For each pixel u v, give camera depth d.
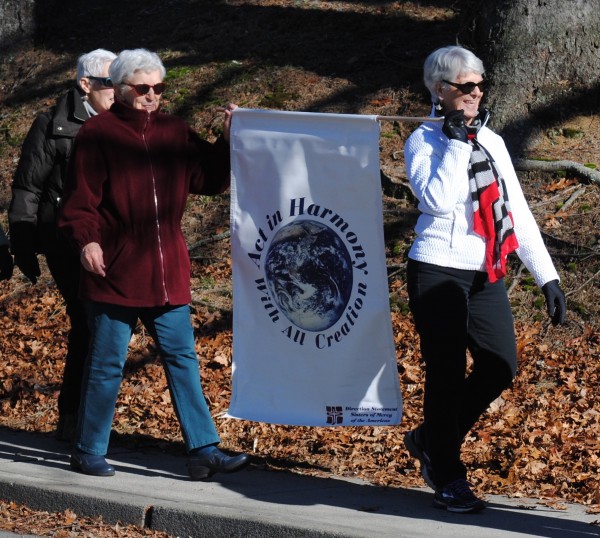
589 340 20.17
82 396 14.78
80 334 16.45
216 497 13.52
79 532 12.88
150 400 19.48
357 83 30.70
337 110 29.69
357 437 16.77
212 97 31.61
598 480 14.29
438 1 35.41
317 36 34.09
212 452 14.47
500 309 12.88
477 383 13.13
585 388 18.23
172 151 14.27
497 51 26.80
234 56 33.75
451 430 12.70
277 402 13.88
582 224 23.55
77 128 15.73
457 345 12.51
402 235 24.69
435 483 12.98
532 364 19.47
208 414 14.70
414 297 12.66
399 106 29.36
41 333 23.38
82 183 14.02
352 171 13.16
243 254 13.83
